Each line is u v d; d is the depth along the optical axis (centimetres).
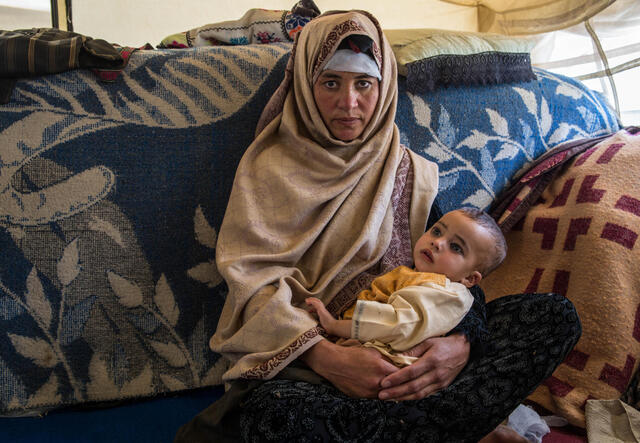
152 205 169
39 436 150
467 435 121
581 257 168
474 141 201
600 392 150
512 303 140
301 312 135
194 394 174
